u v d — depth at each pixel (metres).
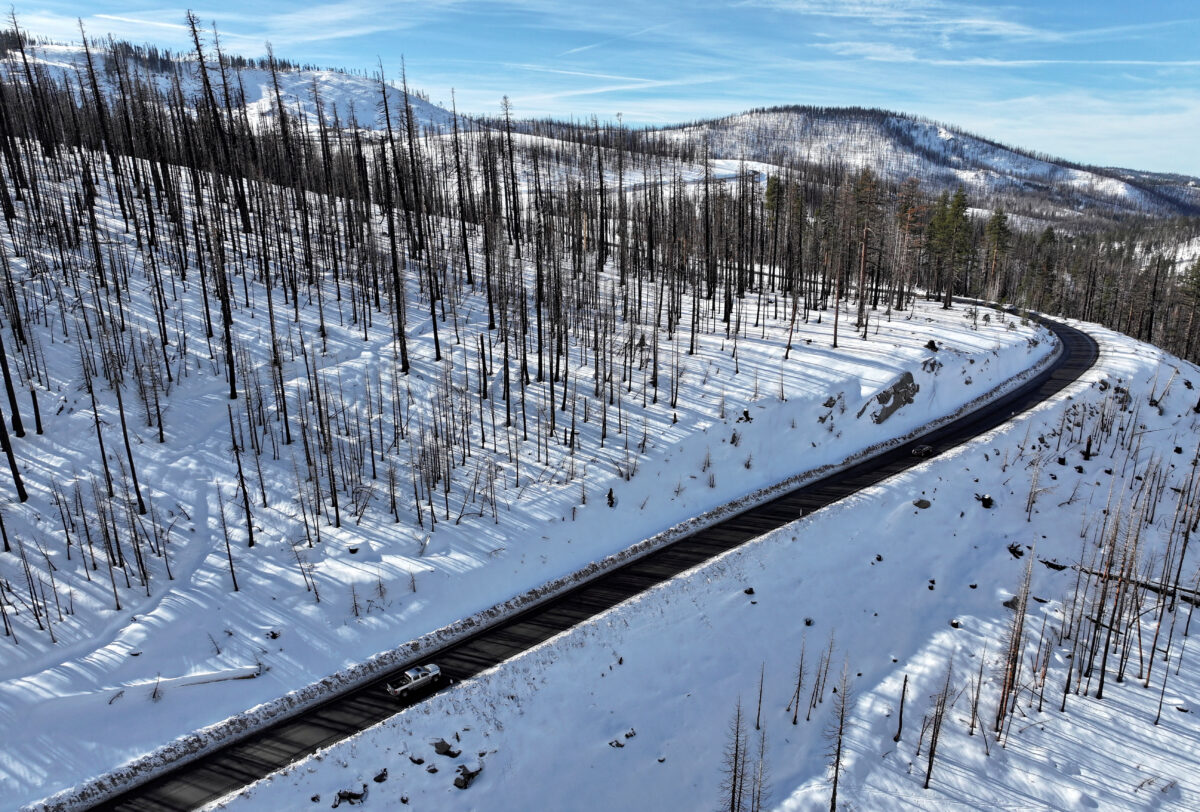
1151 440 65.50
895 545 51.25
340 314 68.62
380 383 59.50
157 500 45.16
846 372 66.62
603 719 36.56
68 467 45.66
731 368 67.69
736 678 40.16
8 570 38.38
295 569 42.56
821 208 112.19
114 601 38.31
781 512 52.75
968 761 37.47
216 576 41.28
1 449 45.47
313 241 83.62
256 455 49.09
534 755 34.19
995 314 94.75
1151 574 51.28
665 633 41.22
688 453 56.59
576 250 93.19
